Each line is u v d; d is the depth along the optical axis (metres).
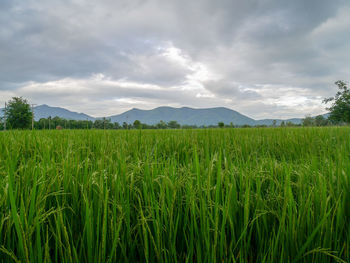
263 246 1.73
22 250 1.32
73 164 2.42
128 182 2.16
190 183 1.83
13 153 2.98
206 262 1.53
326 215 1.50
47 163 2.37
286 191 1.65
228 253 1.65
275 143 5.52
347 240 1.58
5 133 5.09
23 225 1.42
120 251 1.65
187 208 1.73
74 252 1.41
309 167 2.42
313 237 1.58
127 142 4.74
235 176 2.37
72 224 1.73
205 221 1.60
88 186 1.93
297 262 1.57
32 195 1.45
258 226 1.69
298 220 1.60
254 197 1.95
